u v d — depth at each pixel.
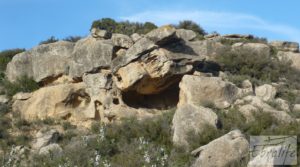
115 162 27.59
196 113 28.86
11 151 29.73
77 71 34.72
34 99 34.44
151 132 29.61
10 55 42.19
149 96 33.88
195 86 31.52
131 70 32.44
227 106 30.97
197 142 27.77
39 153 29.38
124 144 29.16
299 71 38.69
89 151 28.48
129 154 28.03
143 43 32.75
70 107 33.88
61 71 35.59
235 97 31.78
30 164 28.56
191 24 47.16
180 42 34.12
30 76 36.41
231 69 37.31
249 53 38.28
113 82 33.50
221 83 31.72
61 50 36.19
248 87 34.09
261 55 38.44
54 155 28.72
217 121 28.62
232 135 26.39
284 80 37.22
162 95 33.97
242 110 30.06
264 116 29.09
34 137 32.16
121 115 32.25
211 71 36.00
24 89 35.78
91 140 29.48
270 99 32.59
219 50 38.34
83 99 34.06
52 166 27.92
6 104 34.81
